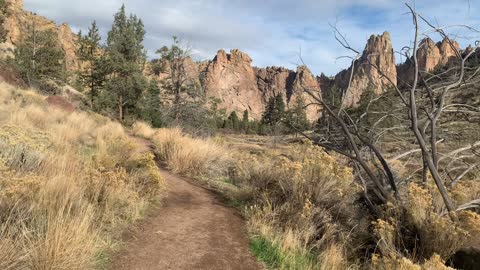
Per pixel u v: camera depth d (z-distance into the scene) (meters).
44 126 10.57
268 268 4.15
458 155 6.76
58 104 18.30
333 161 6.08
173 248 4.32
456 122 6.70
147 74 35.19
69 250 3.24
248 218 5.67
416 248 4.47
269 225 5.21
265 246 4.65
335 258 4.30
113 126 16.45
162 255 4.09
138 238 4.45
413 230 4.72
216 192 7.50
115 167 6.71
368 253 4.75
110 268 3.59
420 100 6.23
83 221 3.60
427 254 4.29
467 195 5.76
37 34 39.22
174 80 23.14
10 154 5.39
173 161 9.55
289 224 5.14
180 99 22.05
